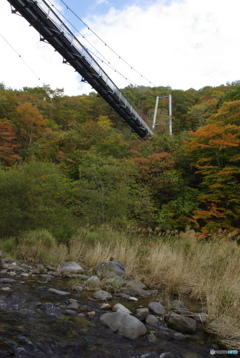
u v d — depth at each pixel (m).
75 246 8.43
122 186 12.30
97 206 12.23
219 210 15.27
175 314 3.68
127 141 26.23
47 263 6.95
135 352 2.71
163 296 4.76
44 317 3.30
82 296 4.33
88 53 23.27
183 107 51.12
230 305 3.66
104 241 8.39
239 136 16.33
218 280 4.99
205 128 15.99
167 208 16.41
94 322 3.29
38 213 9.83
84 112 48.56
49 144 26.59
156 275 5.87
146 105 55.03
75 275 5.70
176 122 44.50
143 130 33.03
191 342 3.07
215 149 16.23
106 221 11.96
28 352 2.46
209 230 13.52
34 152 27.06
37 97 47.28
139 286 5.20
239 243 10.73
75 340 2.79
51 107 45.25
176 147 21.47
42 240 8.24
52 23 19.38
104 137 24.84
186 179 18.91
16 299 3.86
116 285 5.00
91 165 12.95
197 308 4.24
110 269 5.98
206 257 6.40
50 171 10.52
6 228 9.70
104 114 49.66
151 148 22.45
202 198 15.53
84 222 11.83
